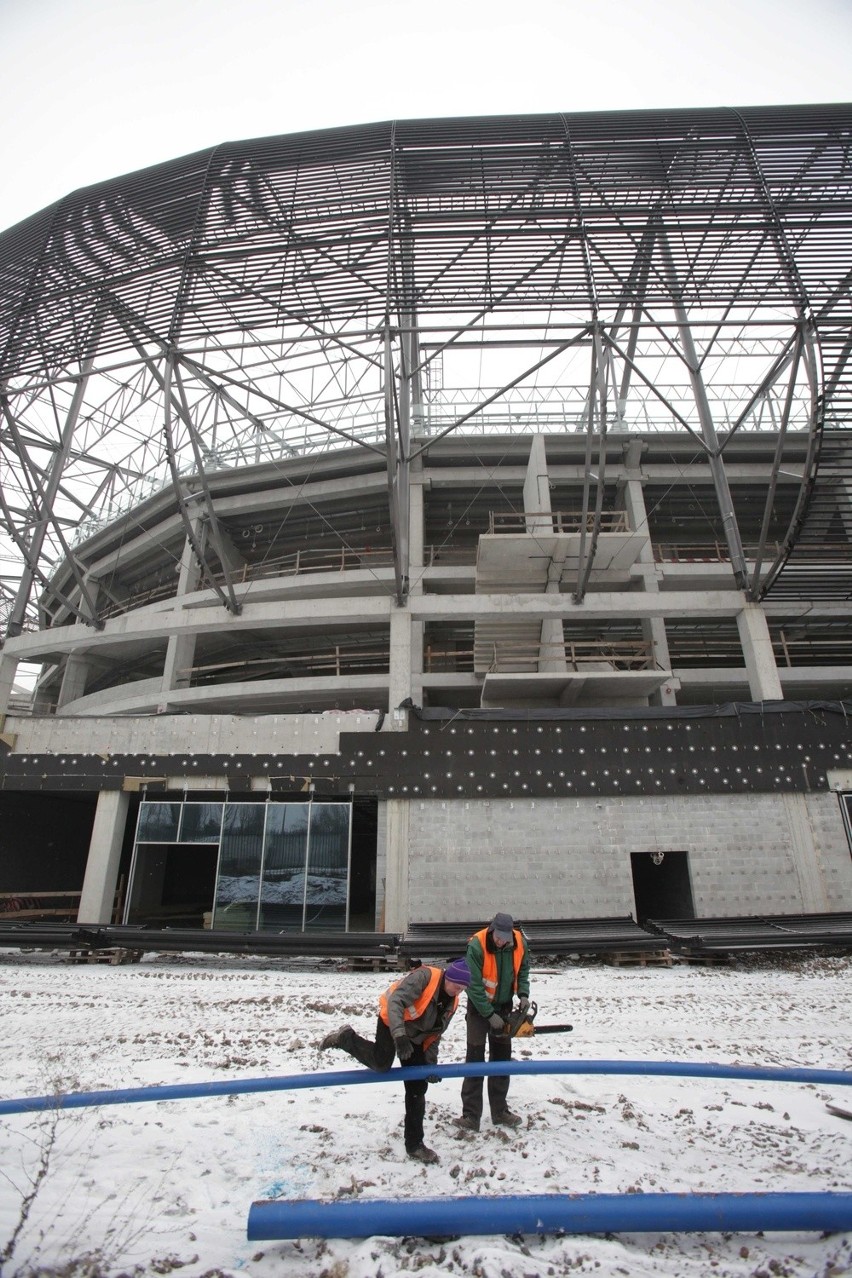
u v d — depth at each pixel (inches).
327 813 634.8
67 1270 125.8
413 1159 171.0
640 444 1093.1
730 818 609.0
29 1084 235.0
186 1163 171.8
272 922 608.7
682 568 1043.9
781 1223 131.8
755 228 706.8
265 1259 131.3
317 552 1215.6
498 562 932.6
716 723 636.1
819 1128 193.2
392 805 626.2
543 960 506.3
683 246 738.2
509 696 964.0
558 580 941.2
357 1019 336.8
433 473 1117.1
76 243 832.3
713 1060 261.9
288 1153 177.2
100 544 1354.6
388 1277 125.5
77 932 521.3
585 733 635.5
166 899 980.6
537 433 1012.5
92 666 1382.9
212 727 670.5
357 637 1212.5
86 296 792.9
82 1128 194.5
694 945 482.3
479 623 984.3
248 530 1254.9
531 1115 201.0
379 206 751.1
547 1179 160.6
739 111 768.3
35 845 921.5
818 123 752.3
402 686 747.4
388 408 673.6
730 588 1111.0
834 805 613.0
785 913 582.2
